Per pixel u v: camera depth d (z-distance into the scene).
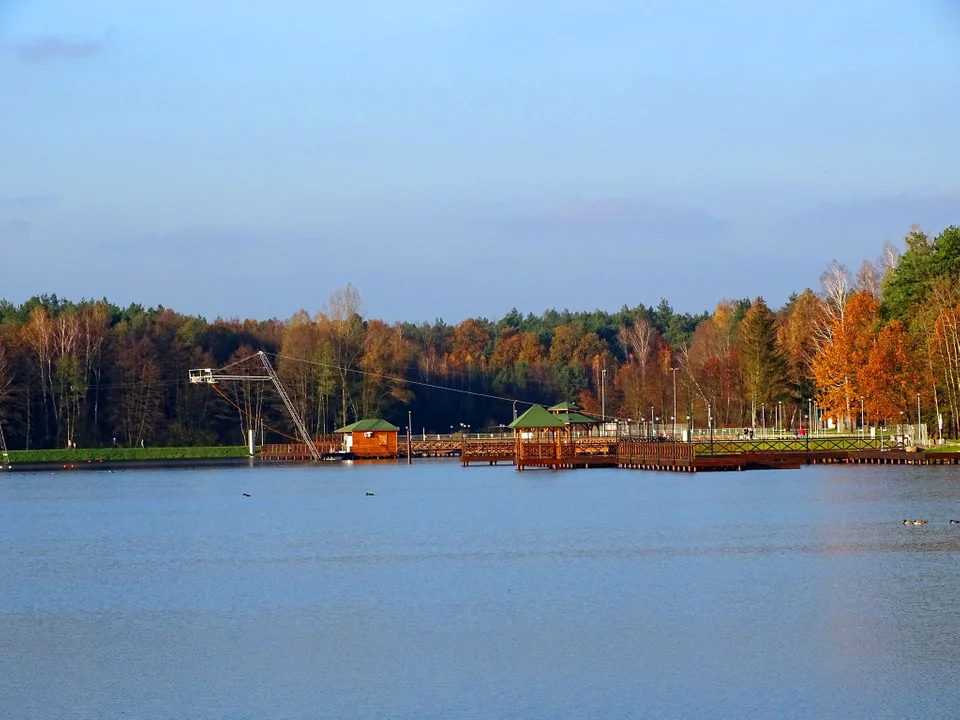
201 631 52.91
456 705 41.12
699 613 53.91
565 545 77.38
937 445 146.88
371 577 66.06
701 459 141.88
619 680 43.50
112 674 46.00
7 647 50.47
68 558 77.50
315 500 120.88
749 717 39.22
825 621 51.78
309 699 42.19
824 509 96.00
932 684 42.31
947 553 69.69
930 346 151.00
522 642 49.34
